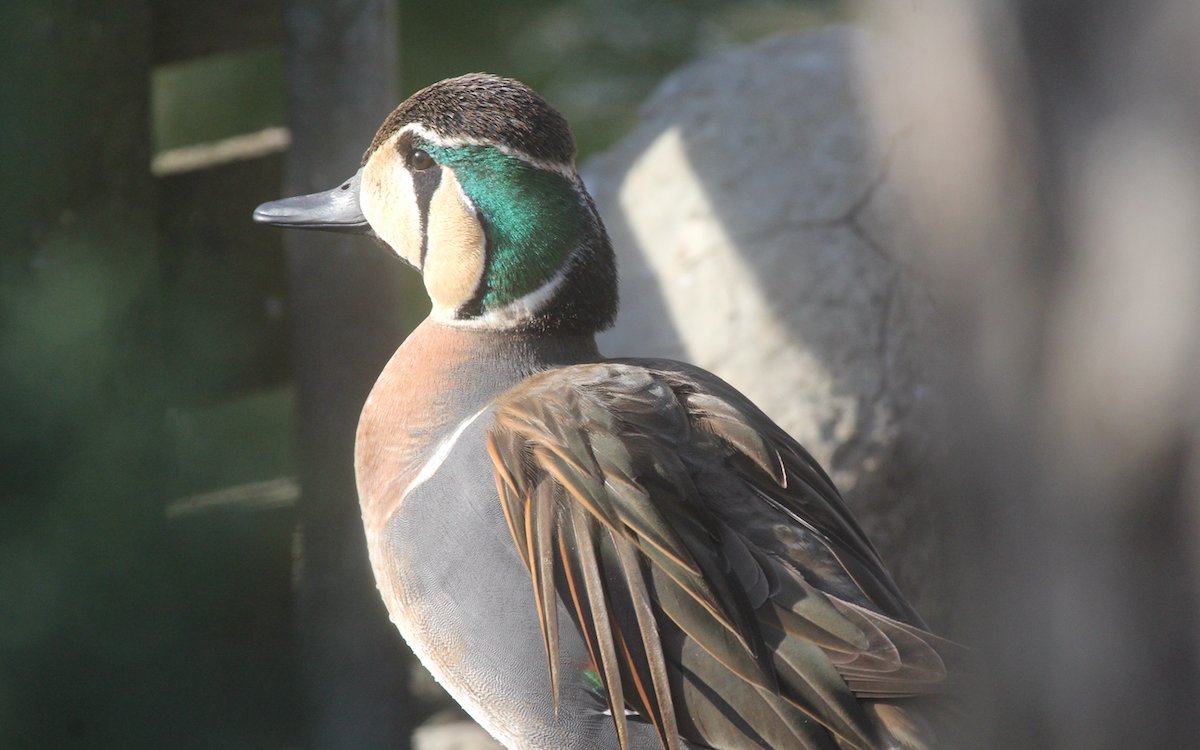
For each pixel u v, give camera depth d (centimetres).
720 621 404
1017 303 128
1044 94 125
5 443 705
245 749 810
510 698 459
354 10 729
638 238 877
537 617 447
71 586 739
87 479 735
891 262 802
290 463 881
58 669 743
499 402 476
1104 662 126
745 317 802
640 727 443
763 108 909
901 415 745
